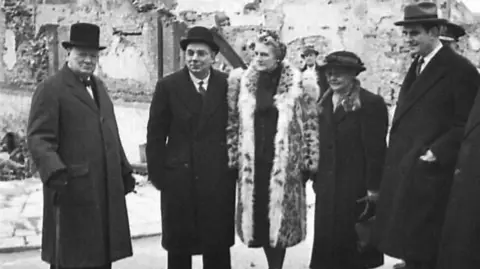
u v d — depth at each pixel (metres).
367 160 3.82
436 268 3.05
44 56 11.86
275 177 3.87
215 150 3.89
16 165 10.39
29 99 11.73
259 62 3.91
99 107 3.70
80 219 3.47
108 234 3.61
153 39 11.03
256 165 3.93
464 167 2.87
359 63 3.90
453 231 2.88
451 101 3.35
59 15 11.84
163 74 10.98
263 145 3.93
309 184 8.50
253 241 3.95
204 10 11.87
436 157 3.31
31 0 11.96
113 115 3.82
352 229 3.88
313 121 3.97
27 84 11.91
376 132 3.82
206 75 3.96
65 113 3.49
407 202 3.40
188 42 3.87
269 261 4.17
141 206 6.86
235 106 3.96
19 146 11.66
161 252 5.18
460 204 2.85
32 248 5.22
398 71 11.27
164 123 3.90
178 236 3.88
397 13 11.30
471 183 2.82
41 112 3.44
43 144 3.37
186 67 3.99
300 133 3.95
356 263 3.89
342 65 3.81
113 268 4.68
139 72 11.12
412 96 3.47
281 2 11.79
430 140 3.36
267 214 3.92
